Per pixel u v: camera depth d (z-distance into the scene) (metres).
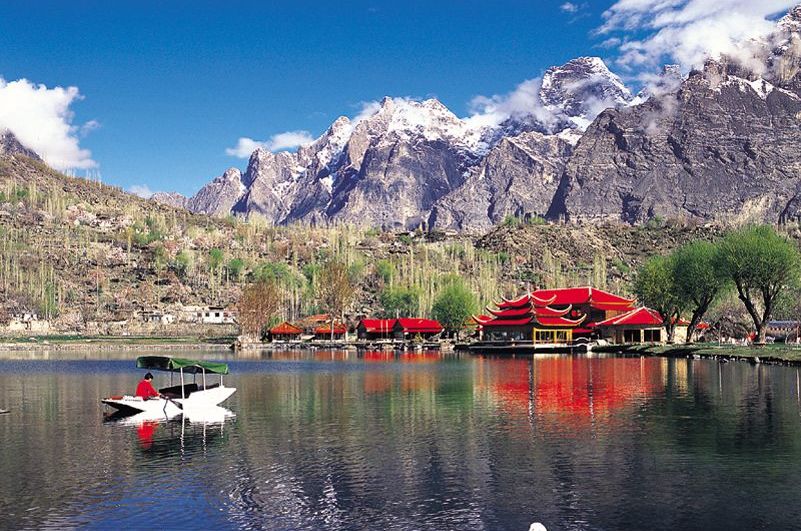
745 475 47.03
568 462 51.00
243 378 121.06
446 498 43.16
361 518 39.91
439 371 134.38
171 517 40.19
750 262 161.00
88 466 51.44
